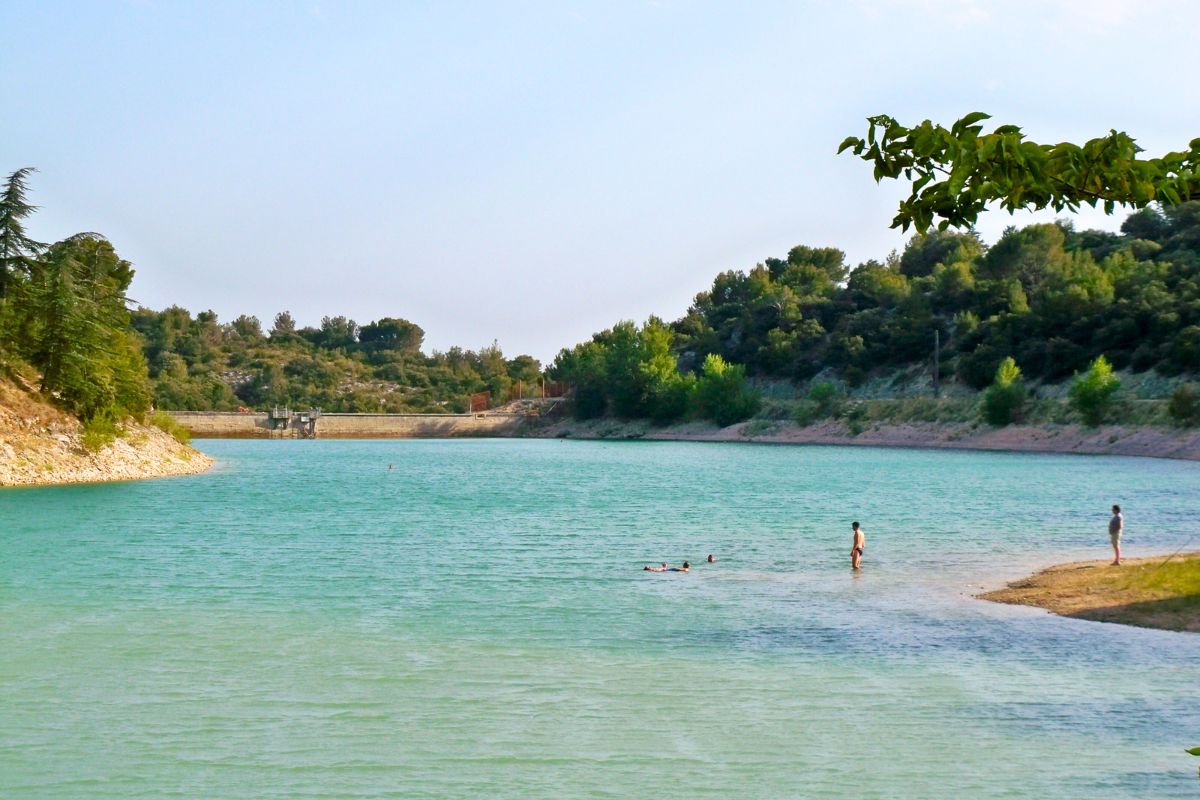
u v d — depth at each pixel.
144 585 39.41
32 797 18.56
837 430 184.38
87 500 75.06
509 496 83.19
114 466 96.62
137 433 108.88
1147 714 23.03
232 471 116.75
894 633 31.11
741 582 40.47
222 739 21.52
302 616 33.62
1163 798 18.39
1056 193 7.59
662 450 177.50
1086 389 138.88
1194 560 41.25
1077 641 29.83
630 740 21.50
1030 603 35.41
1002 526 58.66
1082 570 41.19
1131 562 42.66
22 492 80.38
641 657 28.23
